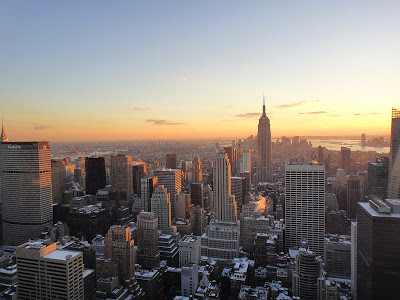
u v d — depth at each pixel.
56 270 180.12
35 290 185.12
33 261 184.75
